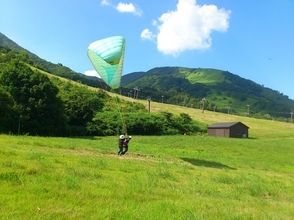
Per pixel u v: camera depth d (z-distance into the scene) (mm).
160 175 25250
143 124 107812
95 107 110375
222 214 15086
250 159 59125
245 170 42188
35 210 12938
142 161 34781
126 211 13672
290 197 24297
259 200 20953
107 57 36531
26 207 13094
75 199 14844
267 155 66938
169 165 34125
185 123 122750
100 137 89812
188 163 40938
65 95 100938
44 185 16406
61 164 22984
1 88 80188
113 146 51188
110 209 13781
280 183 31062
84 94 105688
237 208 17000
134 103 149250
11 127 80438
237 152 67375
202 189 22031
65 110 97750
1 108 78812
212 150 67062
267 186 26875
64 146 40969
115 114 105250
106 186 18078
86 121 100375
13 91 82062
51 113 85562
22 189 15422
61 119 88062
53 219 12273
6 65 89188
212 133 124875
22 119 81000
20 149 30016
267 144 82438
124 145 39656
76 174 20094
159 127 111750
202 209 15570
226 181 27453
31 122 83062
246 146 75750
